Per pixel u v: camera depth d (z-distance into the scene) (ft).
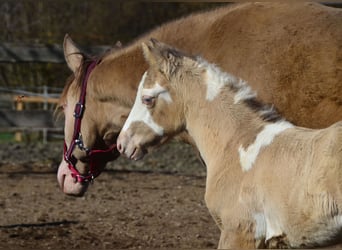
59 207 33.35
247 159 18.98
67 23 65.82
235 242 18.97
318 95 21.33
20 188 37.27
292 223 17.65
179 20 24.35
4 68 61.62
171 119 21.08
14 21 65.00
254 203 18.52
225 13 23.47
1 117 45.42
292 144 18.08
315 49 21.58
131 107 24.56
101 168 26.30
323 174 16.85
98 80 24.88
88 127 25.40
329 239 17.34
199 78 20.63
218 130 20.13
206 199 19.84
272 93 21.75
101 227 30.07
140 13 66.33
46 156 47.91
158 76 21.13
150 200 35.06
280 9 22.76
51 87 61.31
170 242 28.07
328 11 22.41
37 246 27.22
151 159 47.67
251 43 22.38
